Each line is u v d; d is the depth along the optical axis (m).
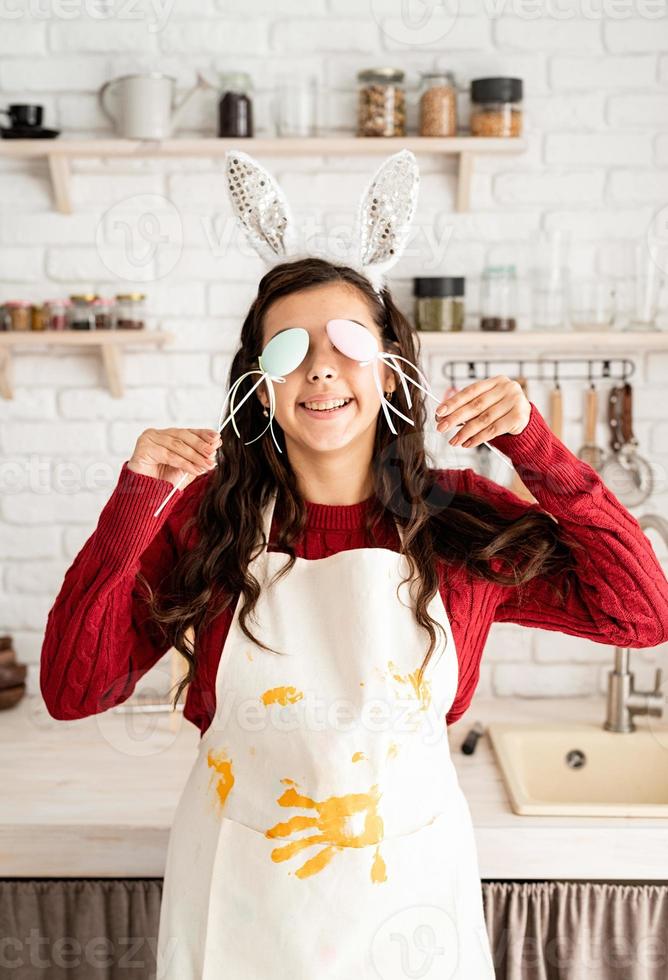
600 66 1.94
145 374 2.02
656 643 1.20
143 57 1.94
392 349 1.21
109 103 1.89
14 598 2.07
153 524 1.08
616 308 1.90
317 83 1.94
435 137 1.87
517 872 1.49
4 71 1.95
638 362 2.01
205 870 1.15
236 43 1.93
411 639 1.18
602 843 1.49
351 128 1.95
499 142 1.86
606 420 2.03
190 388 2.02
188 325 2.01
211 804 1.17
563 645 2.07
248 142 1.86
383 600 1.18
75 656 1.11
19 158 1.96
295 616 1.19
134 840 1.50
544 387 2.02
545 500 1.12
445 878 1.16
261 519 1.21
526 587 1.24
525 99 1.95
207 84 1.91
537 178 1.96
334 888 1.12
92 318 1.91
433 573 1.18
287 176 1.97
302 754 1.15
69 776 1.67
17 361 2.02
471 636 1.22
